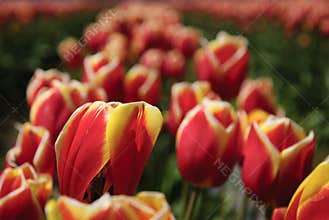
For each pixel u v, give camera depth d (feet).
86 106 1.59
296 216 1.58
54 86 2.08
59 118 2.02
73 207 1.32
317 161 3.92
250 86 2.76
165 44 5.39
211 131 2.15
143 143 1.59
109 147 1.56
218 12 15.29
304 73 8.14
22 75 11.30
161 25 5.79
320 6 10.09
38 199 1.63
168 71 4.48
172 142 3.76
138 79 2.85
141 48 5.24
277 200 2.02
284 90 7.40
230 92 3.34
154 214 1.32
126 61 5.20
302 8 9.95
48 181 1.65
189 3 17.81
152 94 2.87
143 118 1.58
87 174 1.56
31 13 13.94
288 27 10.08
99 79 2.72
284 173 1.99
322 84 7.49
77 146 1.56
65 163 1.58
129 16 6.26
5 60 11.34
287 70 9.11
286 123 2.03
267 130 2.04
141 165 1.61
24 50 12.72
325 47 9.45
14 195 1.56
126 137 1.56
